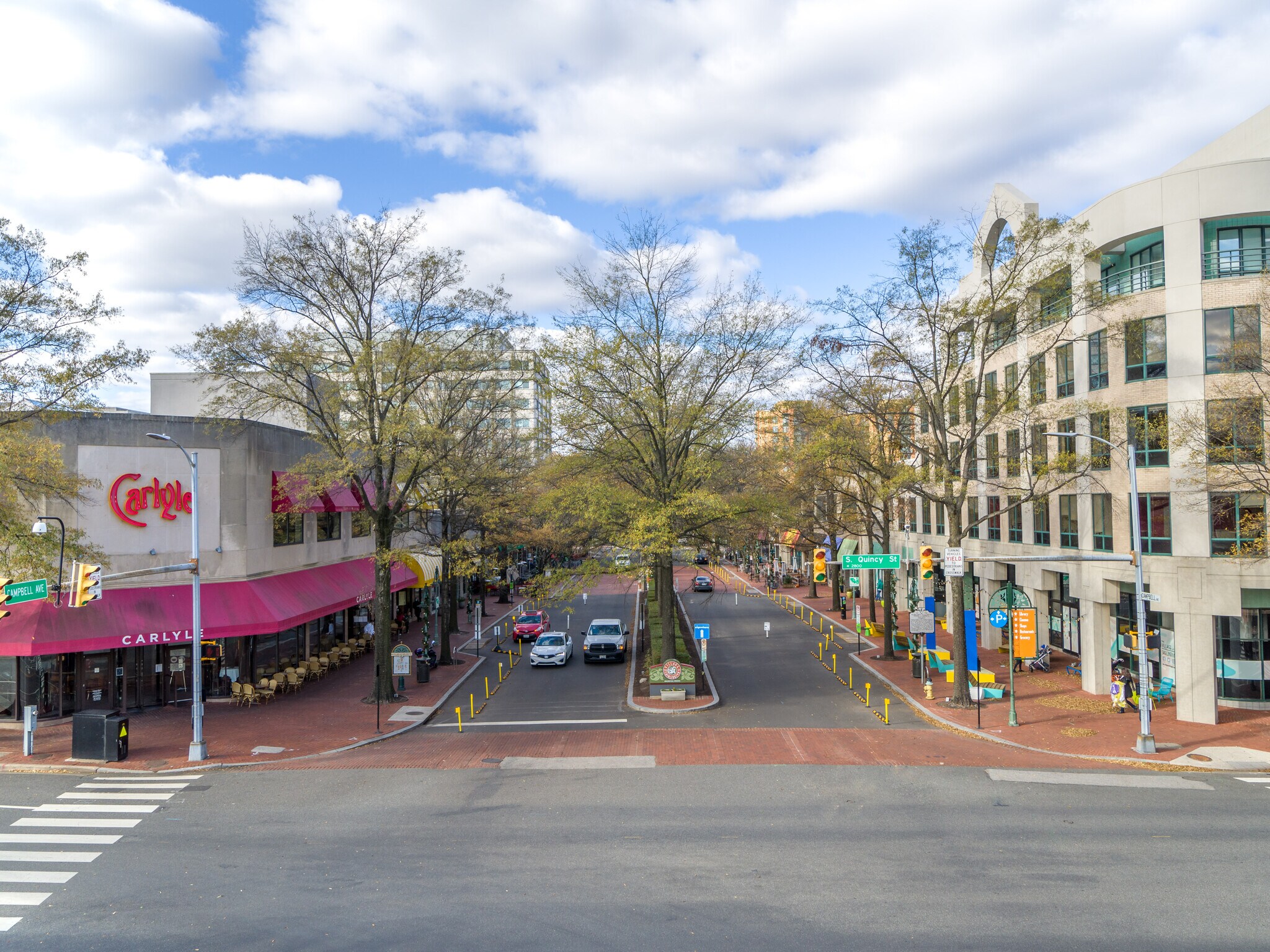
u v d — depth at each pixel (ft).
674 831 50.24
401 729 81.92
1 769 67.41
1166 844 46.93
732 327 97.55
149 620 83.56
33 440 73.51
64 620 80.28
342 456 92.73
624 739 76.74
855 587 180.24
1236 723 79.41
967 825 50.67
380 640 95.14
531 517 142.31
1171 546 82.33
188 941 36.11
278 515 102.22
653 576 124.98
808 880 42.22
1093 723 79.66
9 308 69.46
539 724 84.89
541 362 99.91
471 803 57.06
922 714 86.22
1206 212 81.66
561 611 193.26
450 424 112.47
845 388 97.40
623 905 39.42
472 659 128.36
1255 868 43.21
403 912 38.91
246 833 50.90
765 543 209.56
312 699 97.30
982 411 116.37
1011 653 79.71
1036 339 104.06
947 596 149.18
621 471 103.40
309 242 89.97
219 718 86.94
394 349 91.91
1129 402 87.25
